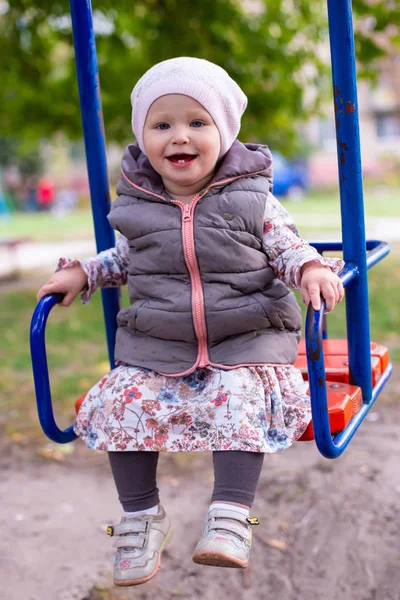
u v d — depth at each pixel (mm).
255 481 1647
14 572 2781
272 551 2875
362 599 2588
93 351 5535
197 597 2648
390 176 23453
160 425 1711
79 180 23109
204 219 1792
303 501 3191
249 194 1808
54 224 16172
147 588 2699
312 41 7328
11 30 6504
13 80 7180
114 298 2143
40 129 7648
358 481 3322
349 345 1982
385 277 7832
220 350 1787
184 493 3330
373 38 6520
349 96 1827
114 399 1761
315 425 1588
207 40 6145
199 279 1800
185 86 1733
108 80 6762
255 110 6730
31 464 3713
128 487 1740
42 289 1865
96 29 6418
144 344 1835
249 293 1800
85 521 3143
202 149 1750
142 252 1844
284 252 1793
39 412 1802
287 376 1805
